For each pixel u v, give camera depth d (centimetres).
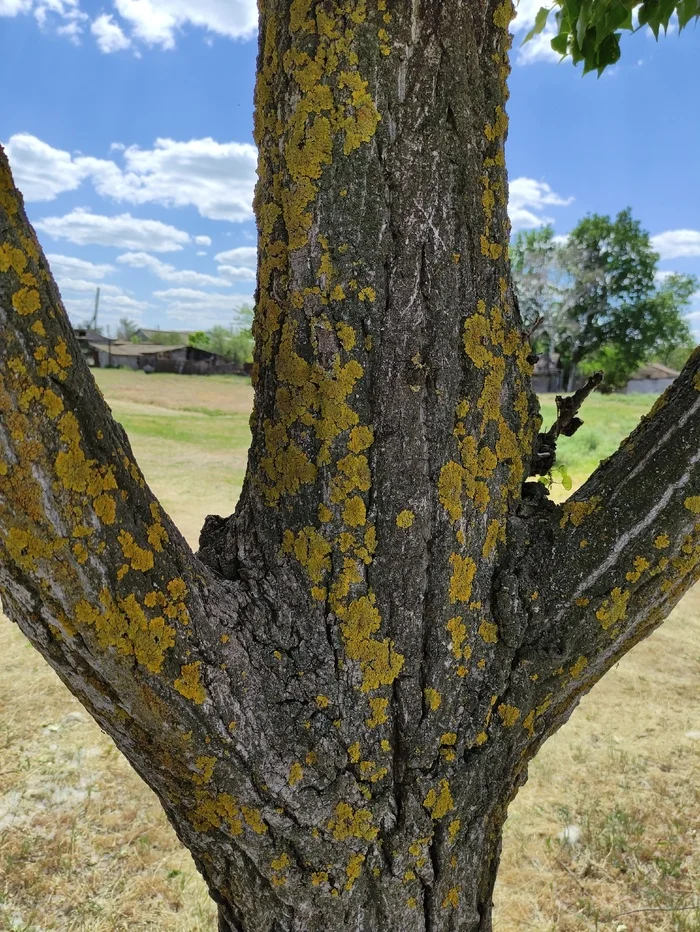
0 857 337
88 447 108
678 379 158
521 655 152
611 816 375
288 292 138
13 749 415
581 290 3284
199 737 126
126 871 335
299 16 132
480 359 143
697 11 215
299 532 141
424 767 147
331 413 136
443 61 133
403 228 134
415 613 143
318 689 142
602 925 311
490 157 144
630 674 530
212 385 3002
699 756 427
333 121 132
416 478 138
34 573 107
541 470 181
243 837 140
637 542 146
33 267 102
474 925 170
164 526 123
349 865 148
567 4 218
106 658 115
